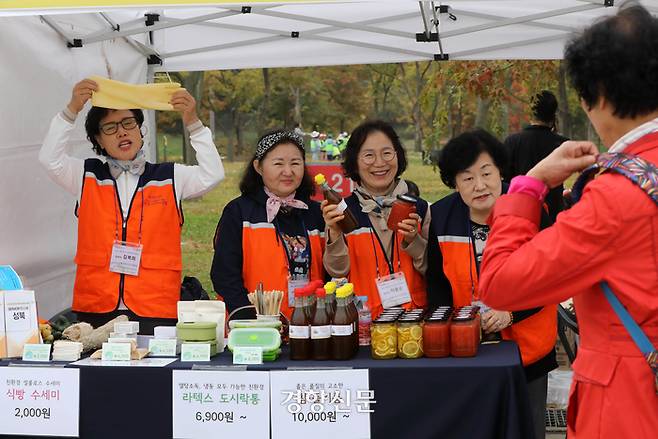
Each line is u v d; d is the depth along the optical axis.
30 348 3.04
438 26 5.38
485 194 3.21
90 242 3.92
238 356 2.85
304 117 25.55
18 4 2.91
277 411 2.76
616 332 1.83
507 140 6.21
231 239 3.71
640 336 1.79
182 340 3.01
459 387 2.68
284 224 3.71
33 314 3.15
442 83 9.03
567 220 1.79
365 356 2.91
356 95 25.81
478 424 2.68
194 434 2.81
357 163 3.62
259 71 23.48
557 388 5.24
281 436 2.76
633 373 1.81
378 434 2.72
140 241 3.90
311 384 2.74
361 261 3.59
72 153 4.83
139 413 2.85
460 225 3.33
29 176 4.38
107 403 2.87
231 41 5.67
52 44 4.56
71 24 4.70
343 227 3.40
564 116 12.24
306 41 5.67
